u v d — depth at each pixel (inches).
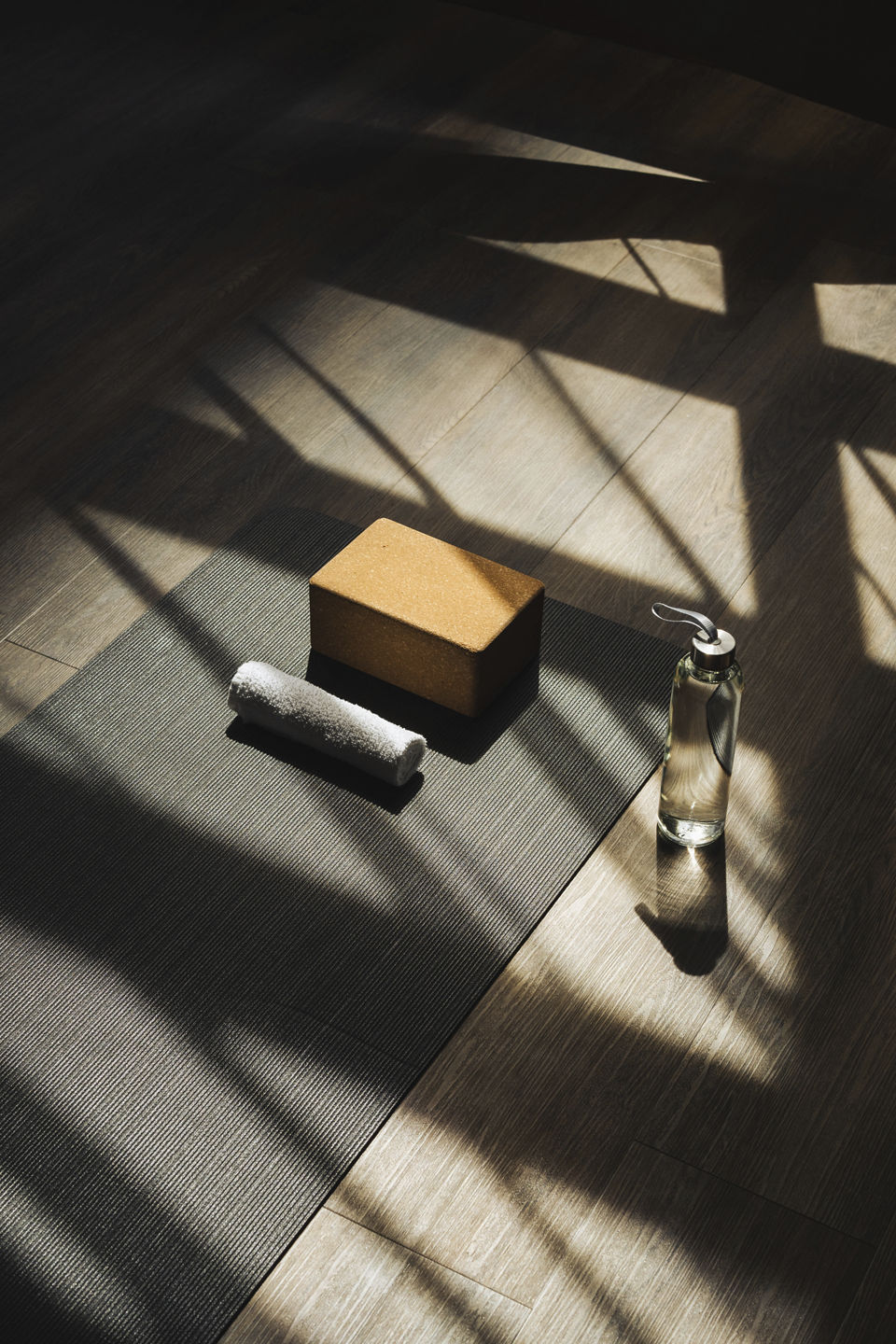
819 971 95.7
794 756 104.2
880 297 133.3
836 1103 91.5
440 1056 92.7
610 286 134.0
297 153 146.6
